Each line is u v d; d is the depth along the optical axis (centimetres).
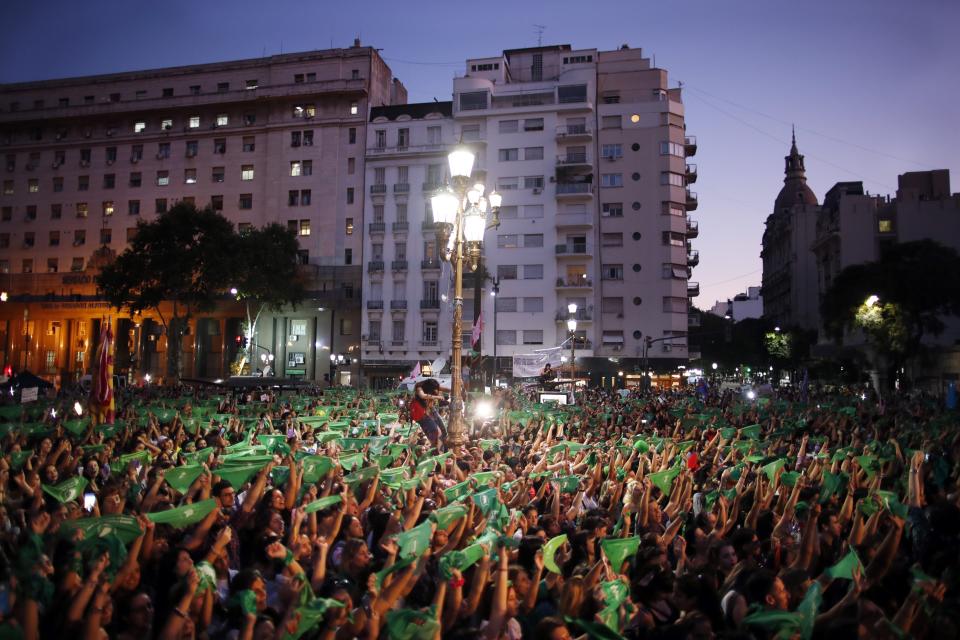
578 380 5228
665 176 6731
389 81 7644
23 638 400
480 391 2866
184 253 5597
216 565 589
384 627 513
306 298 6806
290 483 835
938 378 4978
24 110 7494
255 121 7200
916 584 557
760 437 1831
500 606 518
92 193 7438
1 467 800
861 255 6781
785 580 617
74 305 7144
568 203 6675
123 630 492
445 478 1027
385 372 6644
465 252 1622
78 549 516
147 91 7456
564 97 6781
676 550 789
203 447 1316
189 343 7131
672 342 6575
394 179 6888
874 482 1030
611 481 1053
